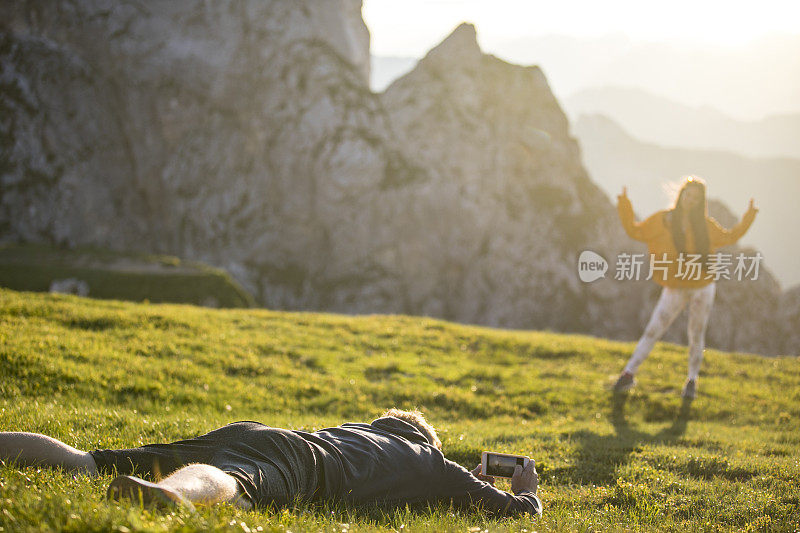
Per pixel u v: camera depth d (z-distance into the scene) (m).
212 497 3.74
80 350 12.20
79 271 79.00
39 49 119.88
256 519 3.63
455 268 126.31
